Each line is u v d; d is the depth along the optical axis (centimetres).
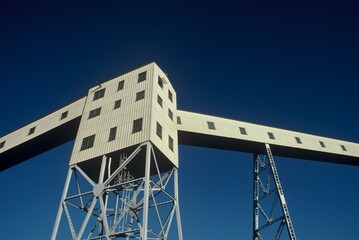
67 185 3127
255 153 4656
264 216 4097
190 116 4319
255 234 4088
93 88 3953
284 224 3844
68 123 3978
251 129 4619
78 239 2738
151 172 3444
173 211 3045
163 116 3428
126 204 2939
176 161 3325
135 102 3409
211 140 4350
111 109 3519
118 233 2688
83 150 3303
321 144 4962
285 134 4828
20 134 4634
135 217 3164
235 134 4409
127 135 3147
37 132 4359
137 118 3238
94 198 2925
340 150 5022
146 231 2519
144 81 3578
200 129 4216
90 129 3462
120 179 3194
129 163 3281
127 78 3744
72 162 3259
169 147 3297
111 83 3834
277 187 4084
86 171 3375
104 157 3125
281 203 3944
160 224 2870
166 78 3850
